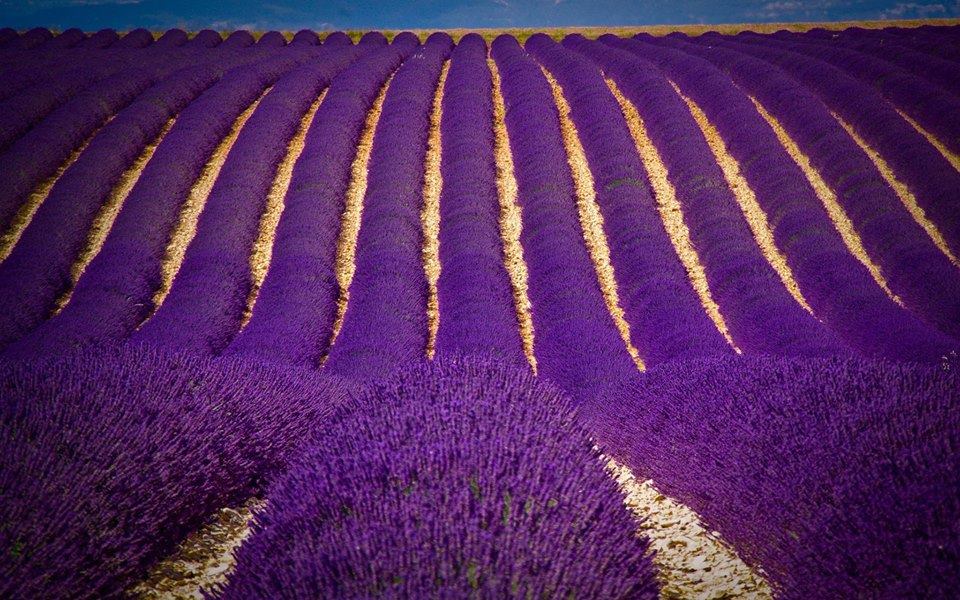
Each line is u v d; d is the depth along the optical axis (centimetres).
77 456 348
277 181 1764
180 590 337
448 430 336
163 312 1175
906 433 333
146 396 418
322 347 1120
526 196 1656
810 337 1033
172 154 1780
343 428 379
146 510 345
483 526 251
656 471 461
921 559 254
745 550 346
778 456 362
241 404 475
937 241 1399
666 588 339
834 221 1513
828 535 294
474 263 1370
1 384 393
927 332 1025
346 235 1568
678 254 1459
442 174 1781
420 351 1081
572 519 269
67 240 1433
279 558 248
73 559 298
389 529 242
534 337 1183
